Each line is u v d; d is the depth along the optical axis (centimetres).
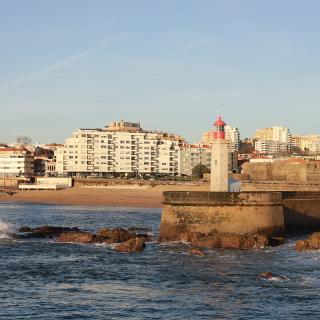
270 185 14788
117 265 6275
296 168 16725
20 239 8438
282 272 5847
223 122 8694
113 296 4859
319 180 16412
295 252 7125
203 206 8119
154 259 6662
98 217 13512
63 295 4894
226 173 8638
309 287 5169
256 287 5178
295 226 9044
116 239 8188
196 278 5569
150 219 12875
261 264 6309
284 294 4912
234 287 5178
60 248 7556
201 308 4494
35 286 5228
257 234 7894
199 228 8138
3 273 5816
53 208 17450
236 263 6378
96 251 7300
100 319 4206
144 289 5112
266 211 8075
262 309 4472
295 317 4269
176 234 8275
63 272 5878
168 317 4259
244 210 8000
